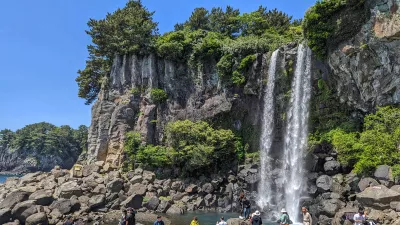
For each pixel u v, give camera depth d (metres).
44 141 135.25
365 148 25.59
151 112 44.59
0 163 137.25
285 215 19.80
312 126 32.78
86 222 26.22
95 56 57.88
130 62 47.75
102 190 32.62
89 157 45.88
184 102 45.47
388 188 22.03
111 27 48.84
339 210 22.45
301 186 29.56
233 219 22.19
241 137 40.72
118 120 44.69
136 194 32.09
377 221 20.02
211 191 35.72
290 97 35.75
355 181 25.22
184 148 38.72
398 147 24.31
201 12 58.75
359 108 29.56
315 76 33.09
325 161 28.98
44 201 28.77
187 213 31.34
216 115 41.91
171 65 47.00
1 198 30.95
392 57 25.72
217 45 44.28
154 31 50.34
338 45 29.14
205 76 44.72
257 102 39.88
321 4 29.56
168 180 37.78
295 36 42.22
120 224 19.19
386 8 25.16
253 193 33.88
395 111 25.62
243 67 39.97
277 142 36.16
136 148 42.47
